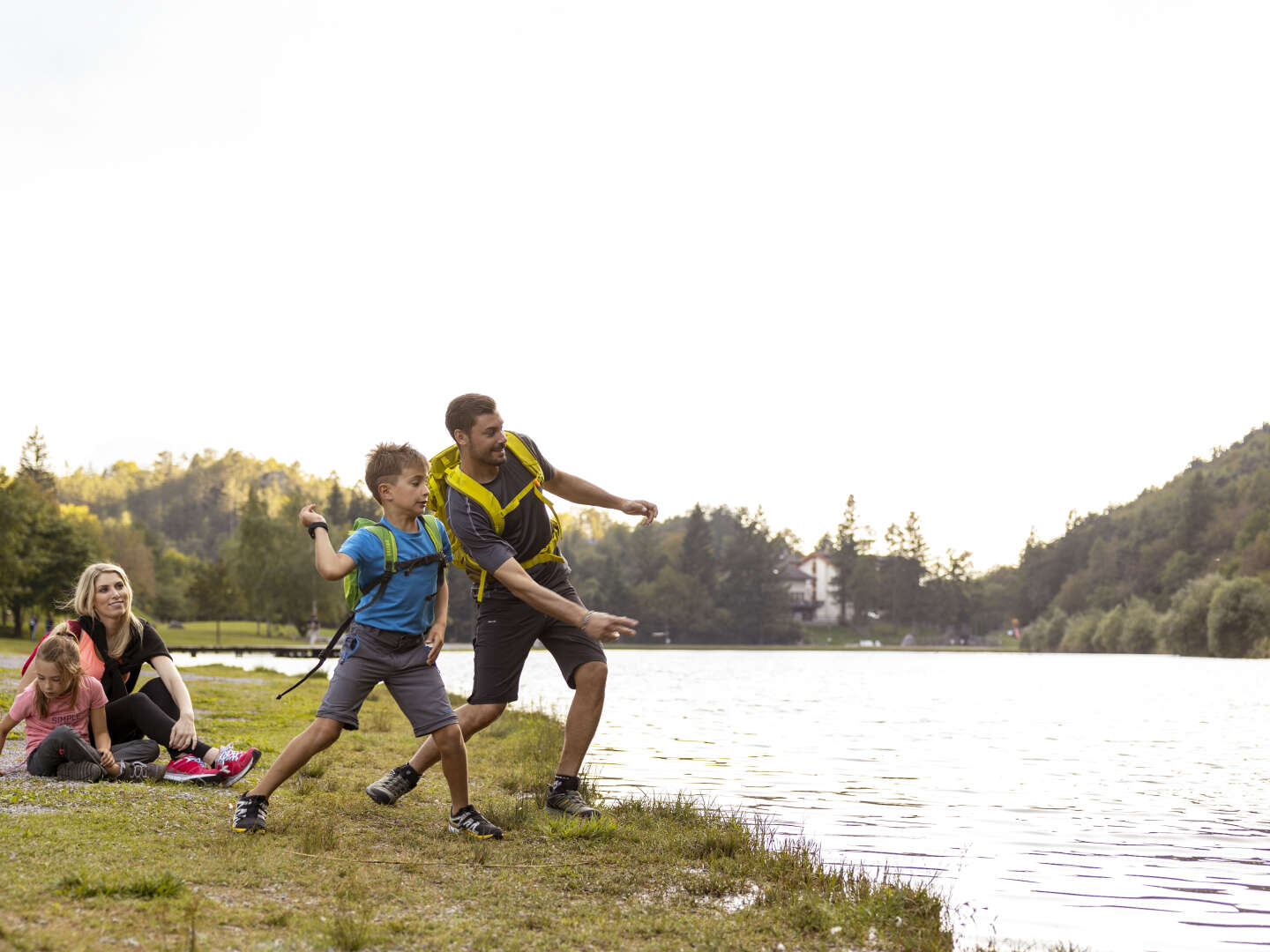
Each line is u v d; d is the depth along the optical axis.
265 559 92.69
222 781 5.96
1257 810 7.76
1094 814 7.49
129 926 3.15
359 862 4.30
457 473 5.41
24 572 60.75
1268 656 69.19
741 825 5.60
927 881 5.04
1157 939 4.14
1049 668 52.75
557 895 4.01
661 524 195.62
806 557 172.62
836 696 25.14
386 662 4.91
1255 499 117.88
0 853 3.85
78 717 5.92
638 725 15.16
